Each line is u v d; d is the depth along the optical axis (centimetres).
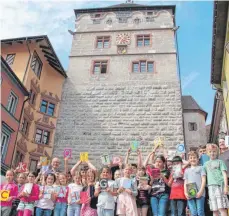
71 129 2455
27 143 2286
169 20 2923
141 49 2772
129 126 2395
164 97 2488
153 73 2619
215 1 1429
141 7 3008
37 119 2412
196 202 754
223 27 1596
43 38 2372
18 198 922
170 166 939
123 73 2656
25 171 1182
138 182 873
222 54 1802
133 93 2542
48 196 899
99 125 2434
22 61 2373
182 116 2464
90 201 852
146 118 2411
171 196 810
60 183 949
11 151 2031
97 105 2533
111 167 1030
